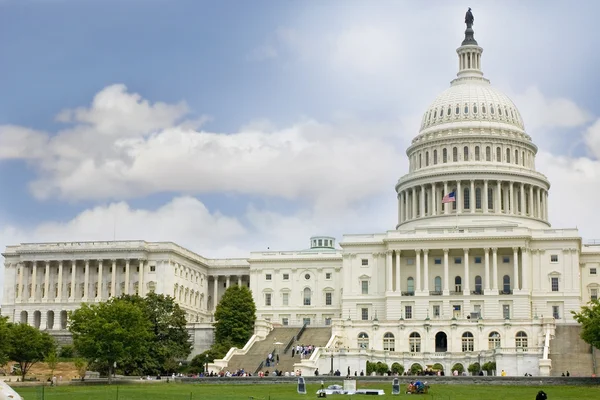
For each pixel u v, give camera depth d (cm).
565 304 19000
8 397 5178
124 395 10412
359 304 19850
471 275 19425
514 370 14812
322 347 16088
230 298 18275
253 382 13438
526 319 16600
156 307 17112
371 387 12156
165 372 16350
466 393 11150
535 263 19338
